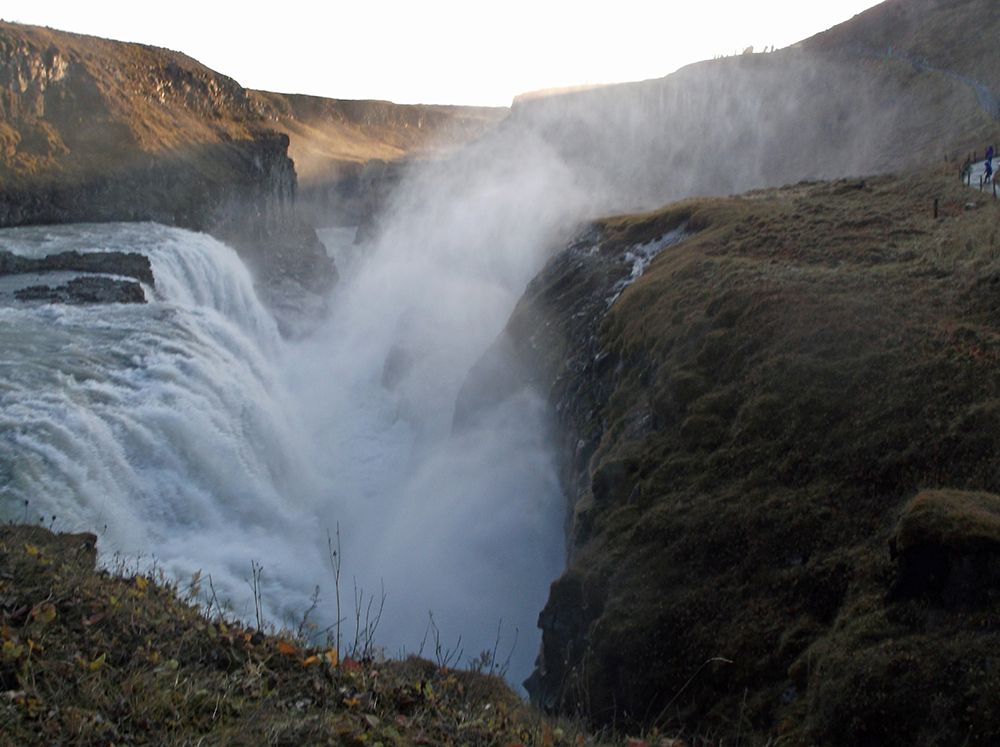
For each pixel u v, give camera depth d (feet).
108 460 65.36
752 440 50.42
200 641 21.35
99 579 25.50
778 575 41.29
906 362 49.44
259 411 95.30
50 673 17.33
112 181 158.92
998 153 122.21
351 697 20.13
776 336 57.41
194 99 216.74
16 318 88.79
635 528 50.14
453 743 19.33
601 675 43.70
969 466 39.83
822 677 32.55
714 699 38.65
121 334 87.92
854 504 42.37
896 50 233.55
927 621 31.17
